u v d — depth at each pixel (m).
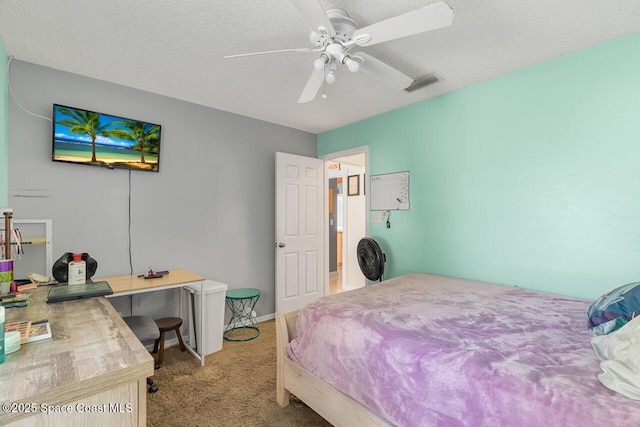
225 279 3.20
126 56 2.11
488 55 2.15
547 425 0.87
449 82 2.58
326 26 1.41
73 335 1.04
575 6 1.63
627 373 0.88
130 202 2.60
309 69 2.30
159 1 1.56
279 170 3.51
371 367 1.35
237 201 3.30
